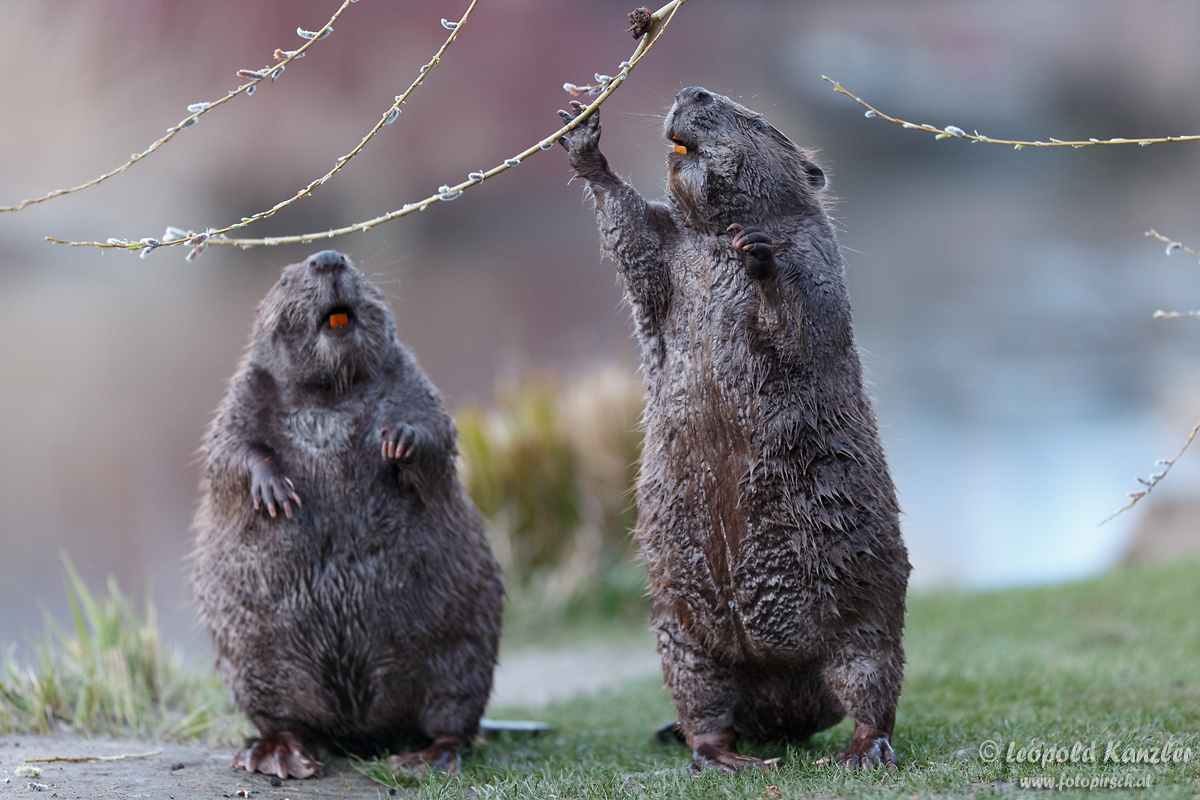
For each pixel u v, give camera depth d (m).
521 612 44.88
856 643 17.42
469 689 20.28
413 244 147.62
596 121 18.48
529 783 17.78
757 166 18.17
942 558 54.06
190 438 66.62
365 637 19.44
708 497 17.72
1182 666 25.95
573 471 47.03
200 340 94.25
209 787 18.14
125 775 18.69
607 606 45.78
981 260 139.75
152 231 126.75
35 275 120.06
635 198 18.56
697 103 18.36
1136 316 107.62
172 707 25.38
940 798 15.03
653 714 26.78
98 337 94.88
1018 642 32.47
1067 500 60.34
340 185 142.50
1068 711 21.28
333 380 19.66
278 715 19.83
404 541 19.52
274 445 19.61
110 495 56.03
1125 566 47.59
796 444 17.31
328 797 17.98
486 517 45.88
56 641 34.03
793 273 17.08
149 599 27.75
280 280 20.14
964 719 21.14
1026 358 92.94
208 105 16.16
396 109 16.58
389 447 18.67
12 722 22.53
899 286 125.44
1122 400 79.19
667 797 16.09
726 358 17.56
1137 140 16.09
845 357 17.83
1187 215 169.62
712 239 18.31
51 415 71.06
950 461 67.44
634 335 20.28
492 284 125.00
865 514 17.42
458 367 86.56
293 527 19.22
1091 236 154.25
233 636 19.48
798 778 16.61
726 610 17.77
